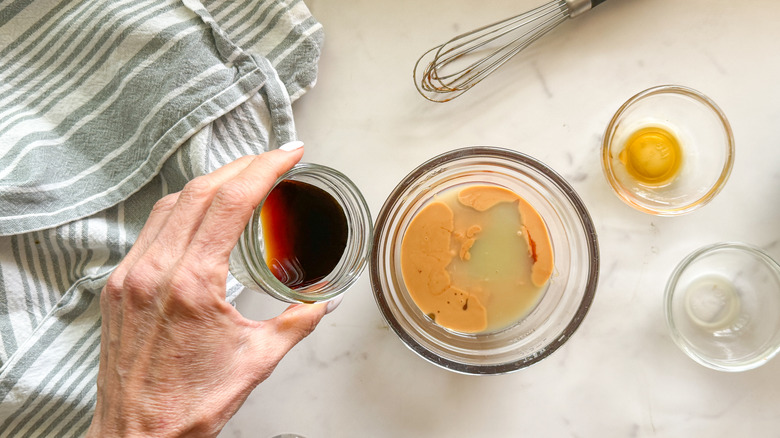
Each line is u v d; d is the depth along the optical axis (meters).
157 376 0.58
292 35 0.81
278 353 0.63
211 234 0.55
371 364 0.86
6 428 0.76
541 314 0.81
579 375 0.85
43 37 0.78
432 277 0.80
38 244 0.77
